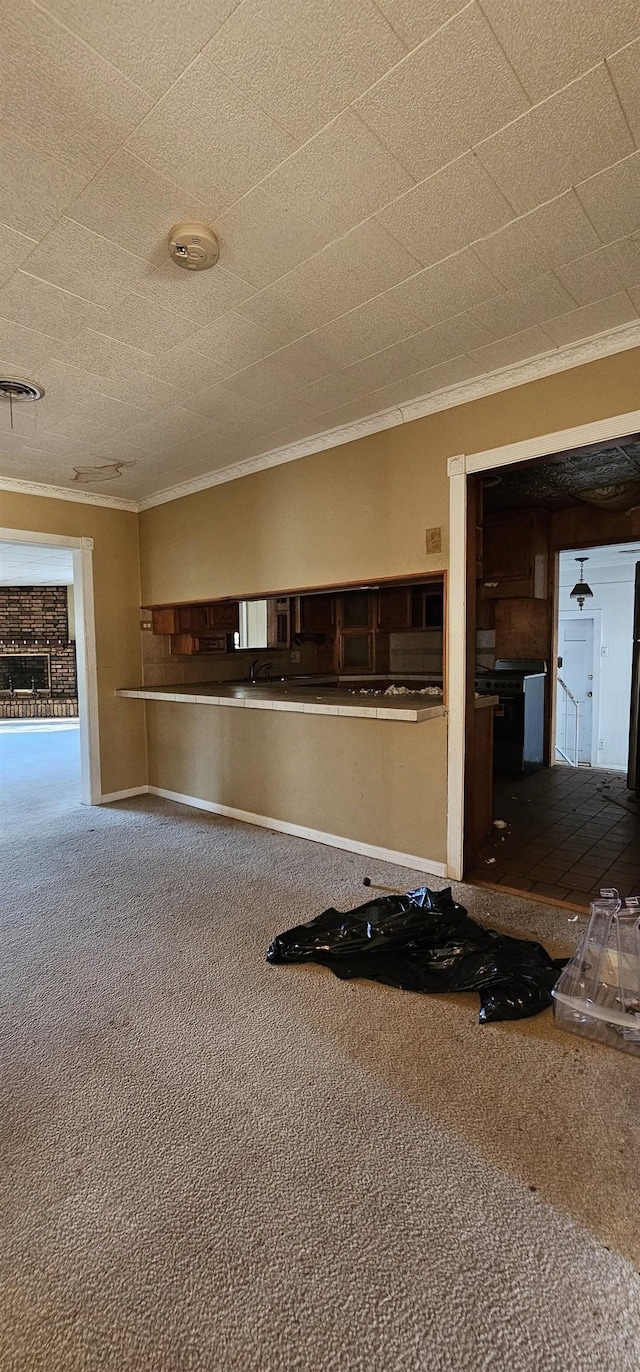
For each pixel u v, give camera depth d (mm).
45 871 3072
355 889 2781
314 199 1485
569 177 1438
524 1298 1027
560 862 3123
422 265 1772
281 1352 950
